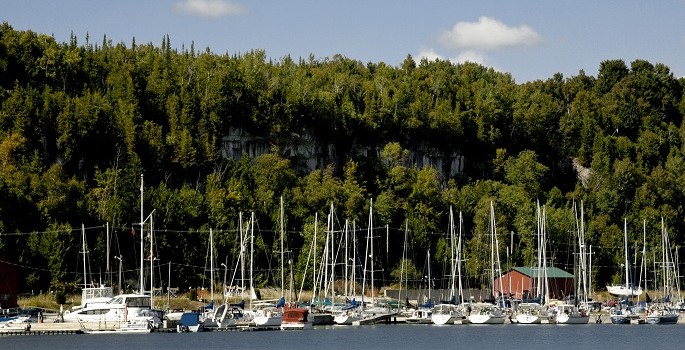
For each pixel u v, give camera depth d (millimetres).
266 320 191125
